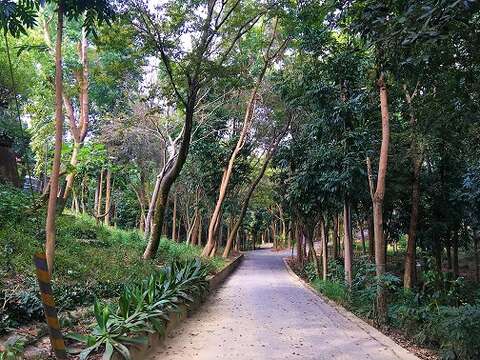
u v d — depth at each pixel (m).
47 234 5.50
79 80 13.85
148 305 6.46
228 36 12.92
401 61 5.07
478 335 6.24
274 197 24.23
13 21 5.55
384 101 8.70
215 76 11.83
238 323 8.41
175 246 19.81
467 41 5.47
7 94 14.00
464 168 13.47
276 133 22.78
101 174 24.44
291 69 16.56
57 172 5.60
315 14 10.63
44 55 13.24
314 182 12.63
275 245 52.75
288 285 15.38
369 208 13.41
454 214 13.83
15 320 5.82
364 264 11.82
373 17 4.88
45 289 3.20
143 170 23.66
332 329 8.01
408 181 11.87
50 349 4.96
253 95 20.61
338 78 11.12
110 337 5.14
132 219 34.50
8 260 7.90
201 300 10.70
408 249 11.40
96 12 6.15
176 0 10.80
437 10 3.84
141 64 11.92
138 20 10.49
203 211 29.75
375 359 6.11
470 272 20.02
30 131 15.91
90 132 20.52
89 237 12.99
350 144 11.19
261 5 12.98
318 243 34.59
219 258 22.05
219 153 23.28
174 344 6.68
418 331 7.89
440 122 8.79
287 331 7.78
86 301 7.65
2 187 12.23
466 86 6.56
